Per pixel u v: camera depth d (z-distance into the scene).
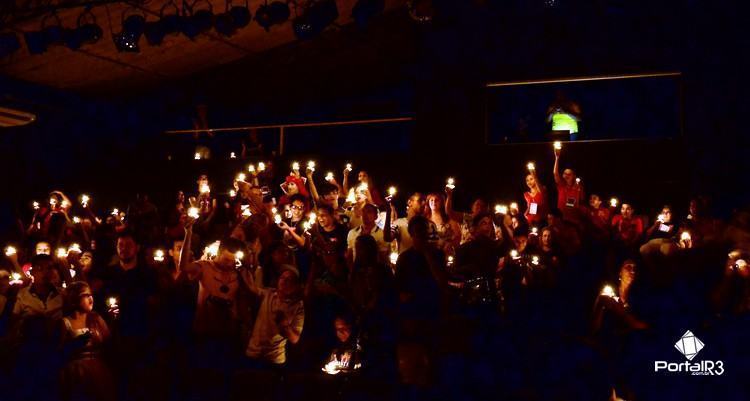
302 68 15.26
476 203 9.11
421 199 8.52
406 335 6.75
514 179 11.11
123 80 14.82
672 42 11.55
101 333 7.29
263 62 15.26
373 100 15.56
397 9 14.12
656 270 8.01
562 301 7.42
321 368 6.89
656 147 10.38
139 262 8.38
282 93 15.82
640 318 6.96
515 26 12.17
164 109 15.58
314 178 12.36
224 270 7.34
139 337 7.61
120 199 13.57
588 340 6.70
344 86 15.61
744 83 11.15
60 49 12.89
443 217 9.08
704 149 11.11
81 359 7.11
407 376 6.59
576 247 8.50
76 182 13.88
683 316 6.92
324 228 8.33
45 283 7.83
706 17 11.42
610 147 10.56
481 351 6.75
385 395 6.54
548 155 10.91
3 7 10.45
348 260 7.82
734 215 8.12
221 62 15.20
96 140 15.05
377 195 10.35
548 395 6.48
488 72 12.16
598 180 10.55
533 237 8.15
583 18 11.92
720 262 7.92
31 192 13.80
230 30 8.76
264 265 7.47
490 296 7.17
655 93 12.90
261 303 7.02
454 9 12.44
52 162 14.25
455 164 11.71
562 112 11.65
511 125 13.44
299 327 6.88
